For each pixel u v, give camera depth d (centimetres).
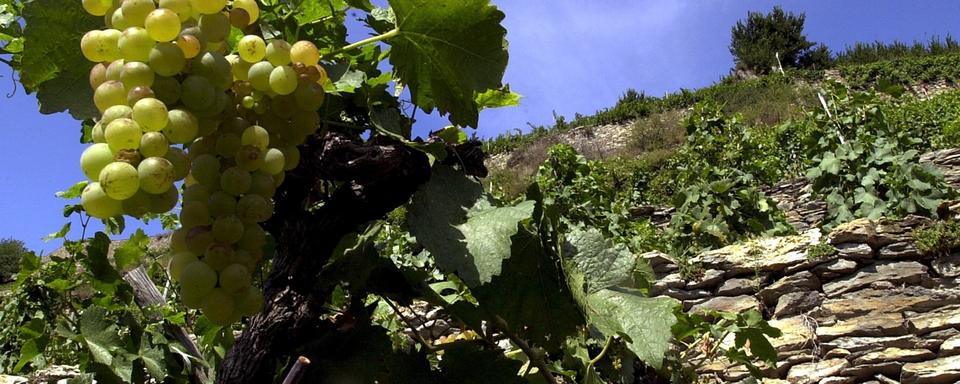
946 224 564
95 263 188
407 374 140
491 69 130
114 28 105
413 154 129
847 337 526
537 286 147
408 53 134
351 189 128
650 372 327
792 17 3067
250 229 108
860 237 575
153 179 95
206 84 102
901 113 1401
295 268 127
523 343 161
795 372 518
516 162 2262
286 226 130
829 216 783
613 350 259
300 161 126
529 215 128
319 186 141
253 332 124
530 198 144
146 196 99
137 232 203
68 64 117
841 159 778
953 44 2559
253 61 110
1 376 479
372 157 124
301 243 128
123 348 185
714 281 612
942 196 702
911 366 495
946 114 1370
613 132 2308
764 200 866
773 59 2981
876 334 523
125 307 191
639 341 147
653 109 2348
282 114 113
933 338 505
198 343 213
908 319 520
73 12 115
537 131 2472
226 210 104
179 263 103
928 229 566
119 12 104
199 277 100
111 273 190
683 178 998
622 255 164
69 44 116
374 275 144
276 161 110
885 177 741
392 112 137
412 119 143
